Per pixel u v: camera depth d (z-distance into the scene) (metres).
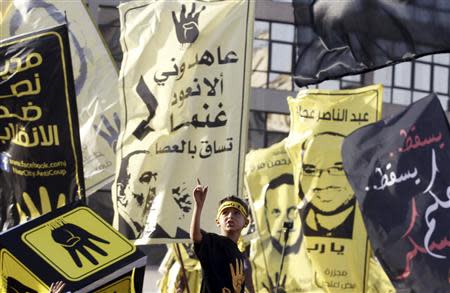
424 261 25.11
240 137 24.34
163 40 25.30
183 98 24.75
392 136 25.95
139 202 24.62
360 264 32.75
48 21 29.28
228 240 14.26
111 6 61.78
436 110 25.89
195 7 25.11
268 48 69.00
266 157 40.78
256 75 69.06
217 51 24.77
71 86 22.73
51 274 15.20
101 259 15.41
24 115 22.75
